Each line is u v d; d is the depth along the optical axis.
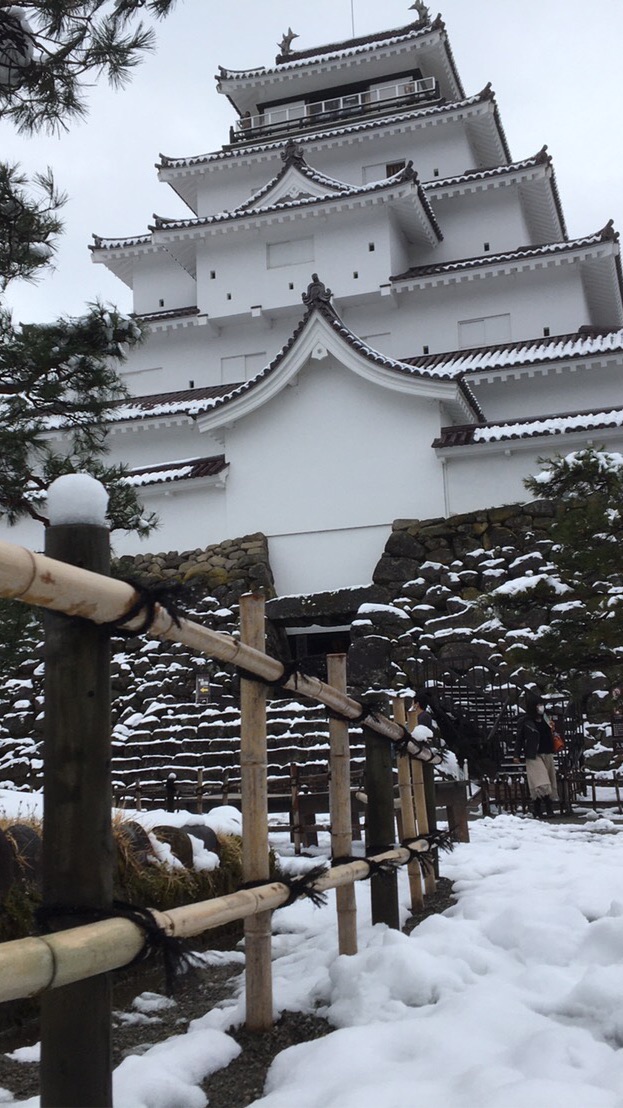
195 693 18.41
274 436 22.52
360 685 16.06
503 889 5.81
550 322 28.94
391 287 29.47
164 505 22.91
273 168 35.25
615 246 28.00
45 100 6.93
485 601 15.18
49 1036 1.97
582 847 8.21
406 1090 2.38
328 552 21.52
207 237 31.30
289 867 7.12
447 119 33.00
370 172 34.56
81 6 6.68
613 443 19.95
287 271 30.75
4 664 8.56
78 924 1.96
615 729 16.05
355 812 9.02
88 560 2.10
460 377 21.22
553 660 13.37
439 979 3.39
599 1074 2.44
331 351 21.80
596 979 3.15
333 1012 3.29
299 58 38.44
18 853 4.12
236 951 5.00
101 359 8.30
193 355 32.00
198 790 10.56
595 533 13.07
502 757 12.20
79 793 2.01
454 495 20.88
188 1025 3.56
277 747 15.38
